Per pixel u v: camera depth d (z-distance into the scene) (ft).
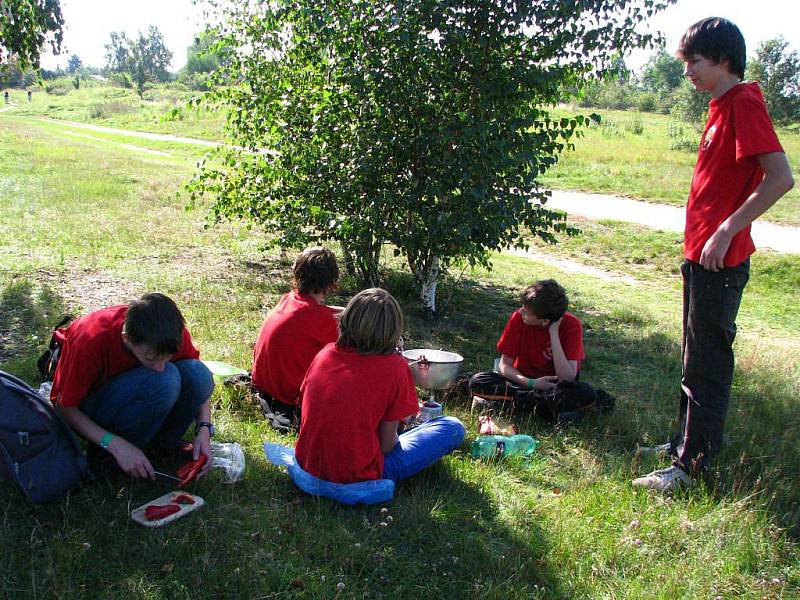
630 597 9.67
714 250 11.82
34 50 25.88
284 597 9.00
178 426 11.96
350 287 27.63
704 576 10.21
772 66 107.96
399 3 20.80
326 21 21.59
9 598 8.38
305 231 27.40
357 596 9.18
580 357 16.42
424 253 23.95
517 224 22.06
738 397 18.98
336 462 11.12
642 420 16.49
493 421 15.61
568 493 12.59
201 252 30.99
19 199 38.81
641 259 41.55
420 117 22.06
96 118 153.28
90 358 10.32
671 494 12.65
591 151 86.58
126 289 23.54
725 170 12.09
